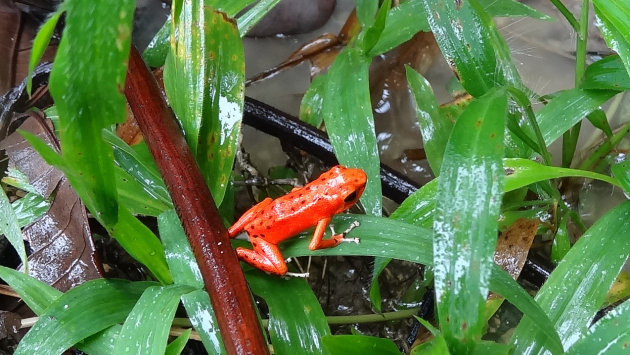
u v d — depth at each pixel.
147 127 0.22
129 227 0.23
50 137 0.25
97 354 0.22
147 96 0.22
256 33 0.30
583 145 0.28
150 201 0.24
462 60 0.23
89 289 0.23
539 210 0.25
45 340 0.22
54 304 0.23
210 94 0.23
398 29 0.26
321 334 0.22
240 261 0.23
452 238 0.20
